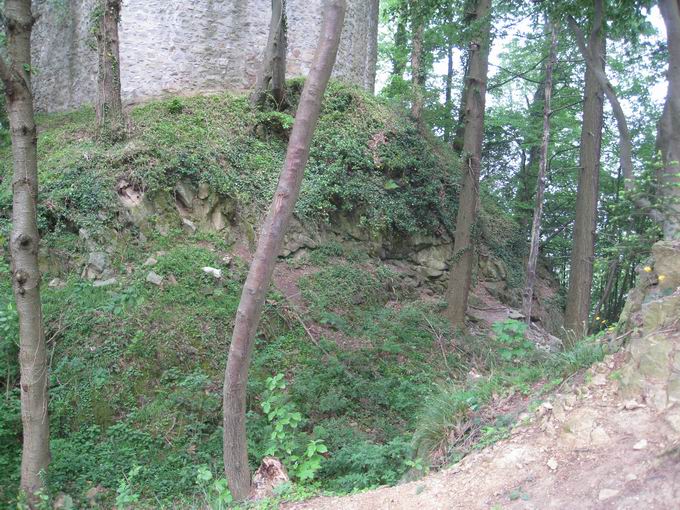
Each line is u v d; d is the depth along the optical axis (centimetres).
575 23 766
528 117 2020
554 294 1750
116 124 1144
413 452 577
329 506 473
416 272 1330
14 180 612
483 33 1131
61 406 748
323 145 1290
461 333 1142
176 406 761
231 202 1127
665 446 370
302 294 1055
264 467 557
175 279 955
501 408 539
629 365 441
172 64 1404
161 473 682
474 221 1198
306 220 1191
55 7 1529
